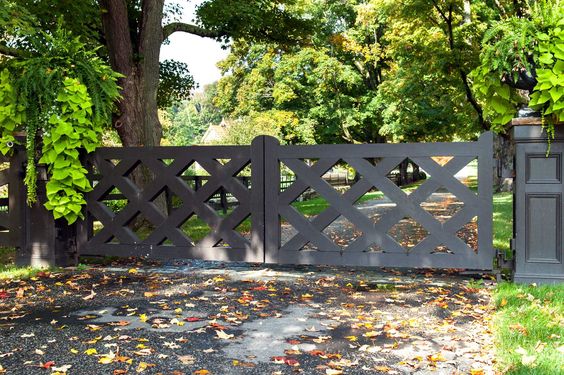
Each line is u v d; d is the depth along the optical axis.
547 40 4.93
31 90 6.15
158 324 4.01
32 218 6.52
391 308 4.48
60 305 4.63
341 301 4.74
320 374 3.03
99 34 12.81
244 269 6.44
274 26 15.60
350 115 29.22
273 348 3.47
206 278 5.84
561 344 3.38
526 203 5.19
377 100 28.81
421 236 10.03
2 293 5.07
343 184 36.28
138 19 12.92
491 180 5.44
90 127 6.43
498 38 5.36
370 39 30.16
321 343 3.57
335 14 30.70
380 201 20.69
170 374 3.02
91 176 6.63
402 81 22.86
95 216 6.59
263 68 30.81
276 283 5.54
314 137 30.94
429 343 3.53
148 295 4.96
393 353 3.36
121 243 6.50
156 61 11.63
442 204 17.66
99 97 6.41
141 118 11.27
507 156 20.44
